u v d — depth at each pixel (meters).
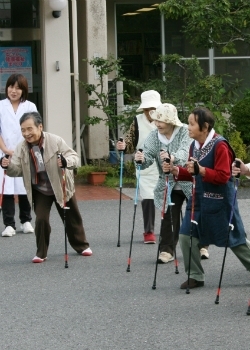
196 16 17.38
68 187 10.62
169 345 7.30
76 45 18.23
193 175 8.80
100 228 13.01
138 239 12.16
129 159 18.34
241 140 17.77
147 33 20.64
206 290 9.19
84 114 19.53
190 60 18.11
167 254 10.60
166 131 10.29
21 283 9.62
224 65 20.92
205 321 7.99
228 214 8.95
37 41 18.45
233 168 8.49
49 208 10.70
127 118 18.20
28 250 11.45
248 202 15.38
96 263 10.60
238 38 18.48
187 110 18.00
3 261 10.79
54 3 17.58
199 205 9.05
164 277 9.84
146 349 7.20
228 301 8.71
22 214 12.62
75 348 7.27
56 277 9.88
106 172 17.48
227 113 19.03
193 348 7.20
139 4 20.55
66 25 18.06
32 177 10.52
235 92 20.14
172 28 20.64
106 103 18.45
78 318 8.18
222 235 8.98
